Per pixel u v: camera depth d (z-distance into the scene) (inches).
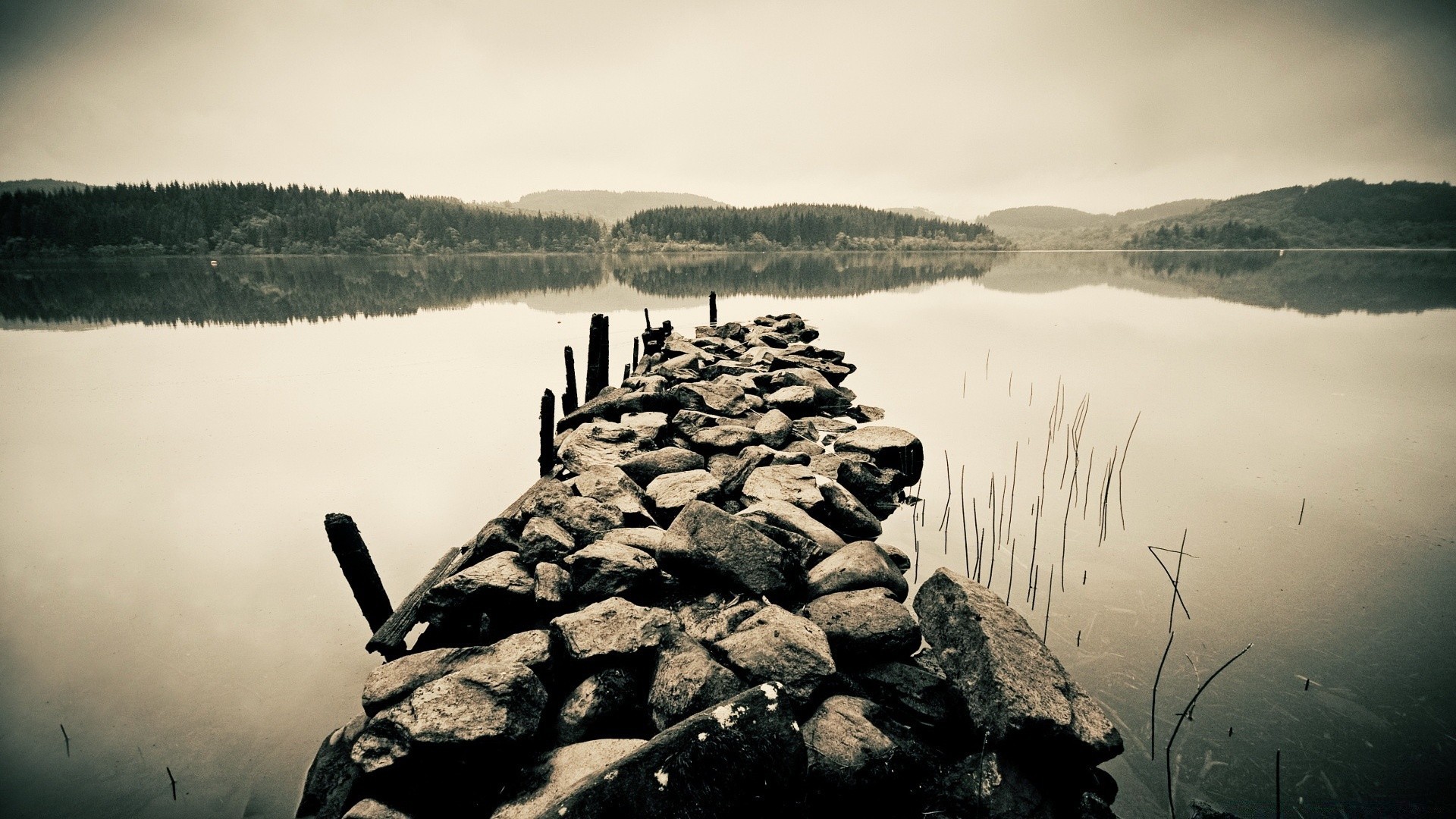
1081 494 373.7
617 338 1026.1
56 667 241.4
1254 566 284.2
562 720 177.6
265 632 262.4
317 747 201.0
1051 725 165.6
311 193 6540.4
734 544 243.8
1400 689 204.7
